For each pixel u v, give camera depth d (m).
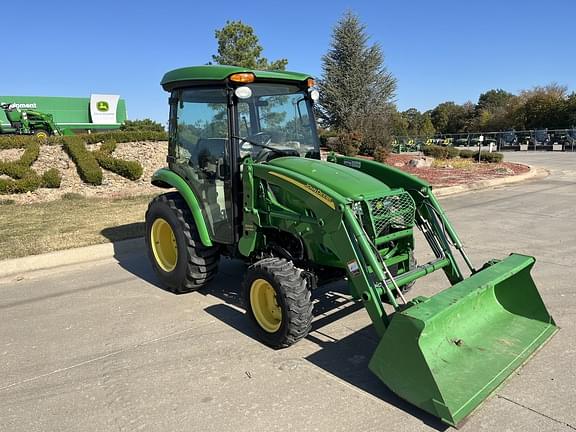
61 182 12.12
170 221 5.02
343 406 3.07
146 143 14.31
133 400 3.22
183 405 3.14
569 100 48.50
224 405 3.12
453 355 3.24
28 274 6.05
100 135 13.66
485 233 7.65
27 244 6.88
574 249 6.50
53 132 26.39
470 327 3.56
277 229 4.16
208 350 3.89
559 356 3.56
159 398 3.23
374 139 21.77
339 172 4.01
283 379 3.41
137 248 7.14
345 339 4.01
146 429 2.91
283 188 3.89
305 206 3.82
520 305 3.90
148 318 4.57
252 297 3.96
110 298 5.14
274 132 4.64
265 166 4.05
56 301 5.09
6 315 4.74
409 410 3.01
